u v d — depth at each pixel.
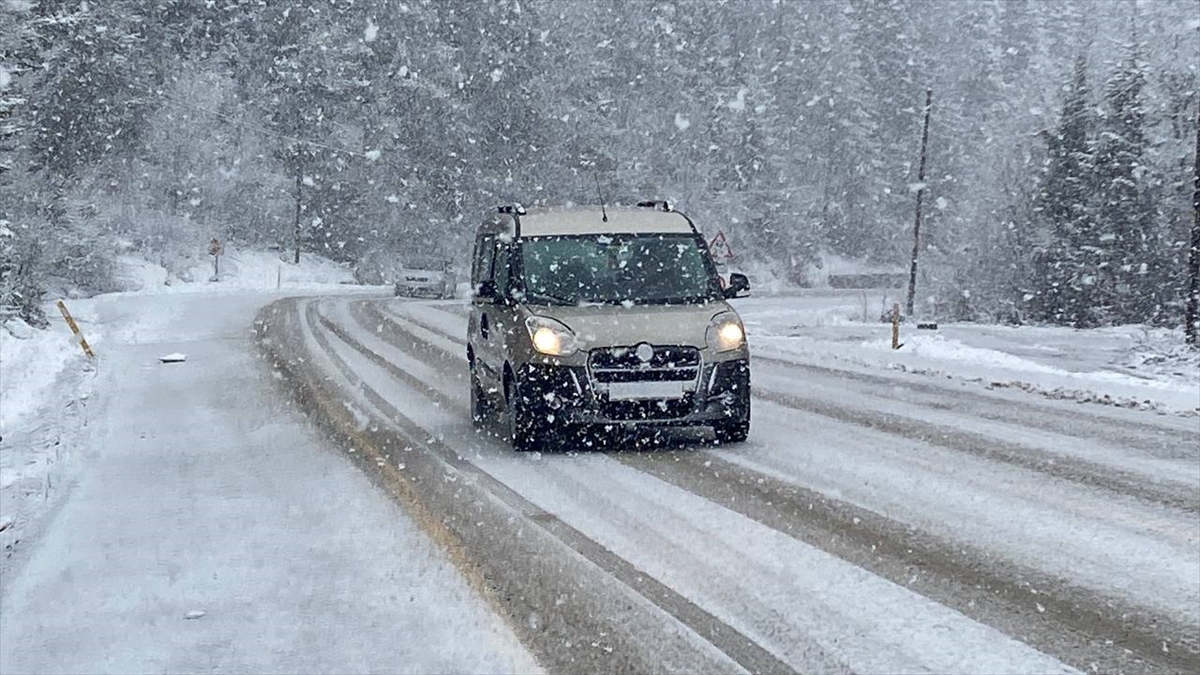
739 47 83.44
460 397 14.32
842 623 5.27
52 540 7.34
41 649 5.28
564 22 68.50
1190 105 42.44
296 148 62.41
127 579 6.36
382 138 62.00
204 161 59.25
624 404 9.62
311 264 62.59
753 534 6.92
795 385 15.45
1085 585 5.84
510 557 6.48
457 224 64.38
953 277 46.56
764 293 67.56
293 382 15.83
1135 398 13.83
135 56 53.59
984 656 4.84
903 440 10.56
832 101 88.38
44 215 38.19
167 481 9.16
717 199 77.75
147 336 24.28
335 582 6.10
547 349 9.71
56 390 16.17
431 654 4.98
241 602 5.82
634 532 7.01
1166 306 39.78
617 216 11.40
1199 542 6.71
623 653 4.92
